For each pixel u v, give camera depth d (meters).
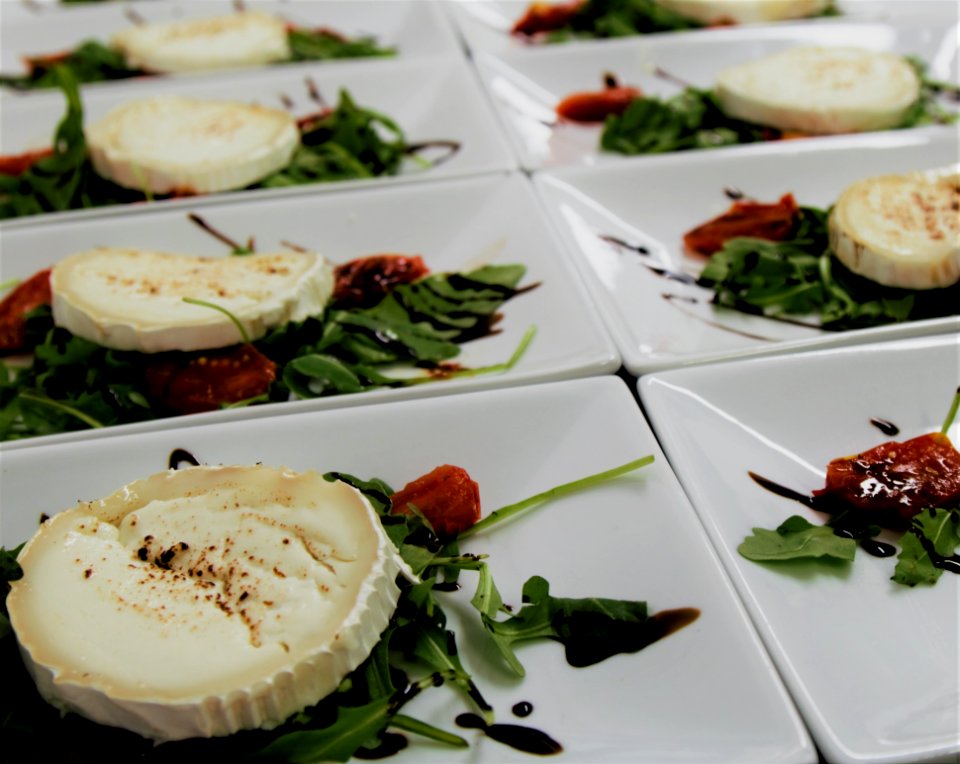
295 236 0.51
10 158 0.57
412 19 0.67
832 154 0.53
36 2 0.70
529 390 0.42
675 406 0.42
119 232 0.51
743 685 0.37
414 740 0.37
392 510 0.40
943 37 0.62
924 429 0.43
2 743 0.36
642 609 0.38
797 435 0.43
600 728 0.37
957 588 0.39
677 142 0.56
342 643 0.36
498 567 0.40
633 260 0.50
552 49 0.61
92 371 0.45
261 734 0.36
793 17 0.66
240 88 0.60
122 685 0.36
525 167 0.53
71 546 0.38
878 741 0.36
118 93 0.59
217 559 0.38
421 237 0.51
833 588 0.39
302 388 0.44
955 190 0.49
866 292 0.48
